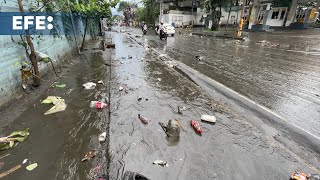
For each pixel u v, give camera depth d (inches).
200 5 1759.4
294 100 197.0
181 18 1790.1
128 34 1139.3
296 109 178.4
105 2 502.3
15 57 200.8
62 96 207.0
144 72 299.1
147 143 129.2
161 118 160.9
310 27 1214.3
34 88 217.0
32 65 222.7
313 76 274.5
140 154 119.4
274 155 119.7
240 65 340.8
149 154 119.5
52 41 317.7
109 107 180.4
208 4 1270.9
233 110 176.6
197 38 895.7
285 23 1188.5
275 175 105.1
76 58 408.5
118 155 118.4
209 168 109.2
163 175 104.4
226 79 263.1
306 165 112.8
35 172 108.5
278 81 253.6
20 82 201.9
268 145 128.7
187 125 150.9
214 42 717.9
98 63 361.7
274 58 400.5
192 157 117.3
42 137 138.4
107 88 230.7
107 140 132.6
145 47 570.6
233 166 110.7
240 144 129.0
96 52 482.9
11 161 116.9
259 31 1151.0
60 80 261.1
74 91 221.8
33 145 130.3
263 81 254.2
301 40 703.7
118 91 219.3
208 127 148.2
